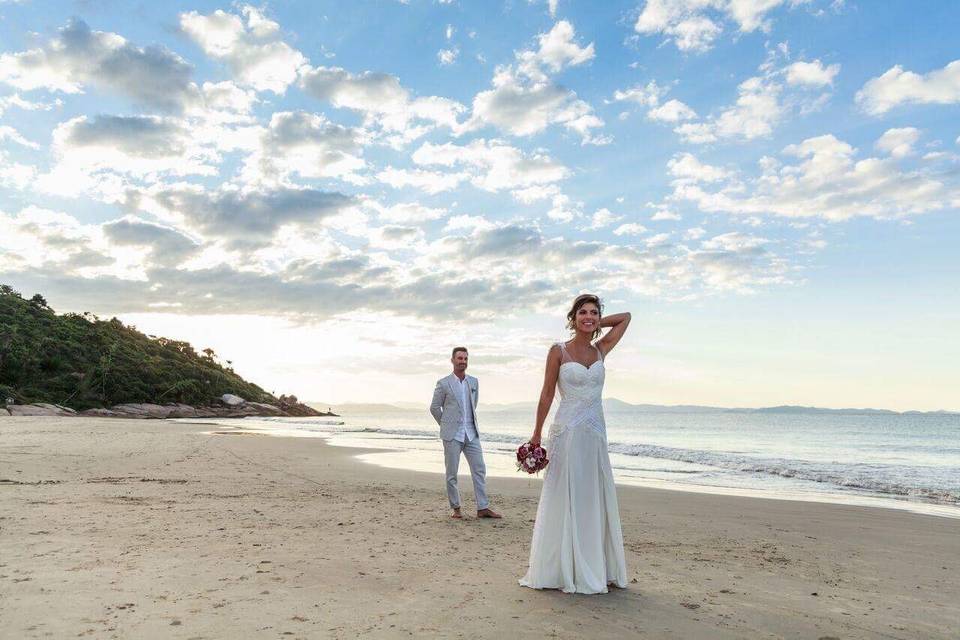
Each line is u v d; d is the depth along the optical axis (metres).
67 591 3.73
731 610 3.92
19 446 16.33
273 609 3.55
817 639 3.44
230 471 12.45
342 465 15.00
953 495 11.96
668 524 7.67
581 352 4.44
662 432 53.16
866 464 19.55
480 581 4.41
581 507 4.25
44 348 84.25
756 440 38.91
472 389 7.95
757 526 7.73
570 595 4.09
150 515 6.69
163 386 98.19
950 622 3.85
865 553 6.18
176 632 3.10
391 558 5.07
